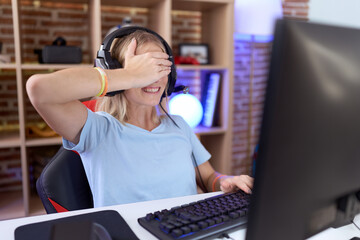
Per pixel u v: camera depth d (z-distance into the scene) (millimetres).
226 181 994
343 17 3428
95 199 1092
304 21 425
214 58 2668
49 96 819
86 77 847
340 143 498
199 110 2498
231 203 803
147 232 719
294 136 437
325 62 447
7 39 2455
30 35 2502
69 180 1119
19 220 784
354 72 489
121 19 2721
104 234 651
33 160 2418
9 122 2521
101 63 1030
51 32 2555
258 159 430
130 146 1126
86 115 1019
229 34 2482
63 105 906
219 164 2631
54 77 823
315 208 507
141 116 1210
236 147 3566
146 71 926
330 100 465
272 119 416
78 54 2189
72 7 2586
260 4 2688
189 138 1335
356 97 500
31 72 2463
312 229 518
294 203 471
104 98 1211
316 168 479
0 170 2523
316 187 492
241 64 3484
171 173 1151
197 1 2422
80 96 851
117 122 1142
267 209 445
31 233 699
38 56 2293
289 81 414
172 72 1184
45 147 2473
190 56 2621
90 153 1083
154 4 2531
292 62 411
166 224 700
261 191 435
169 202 917
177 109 2439
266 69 419
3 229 736
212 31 2691
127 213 832
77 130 1001
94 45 2244
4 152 2520
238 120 3547
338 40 462
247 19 2641
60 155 1143
